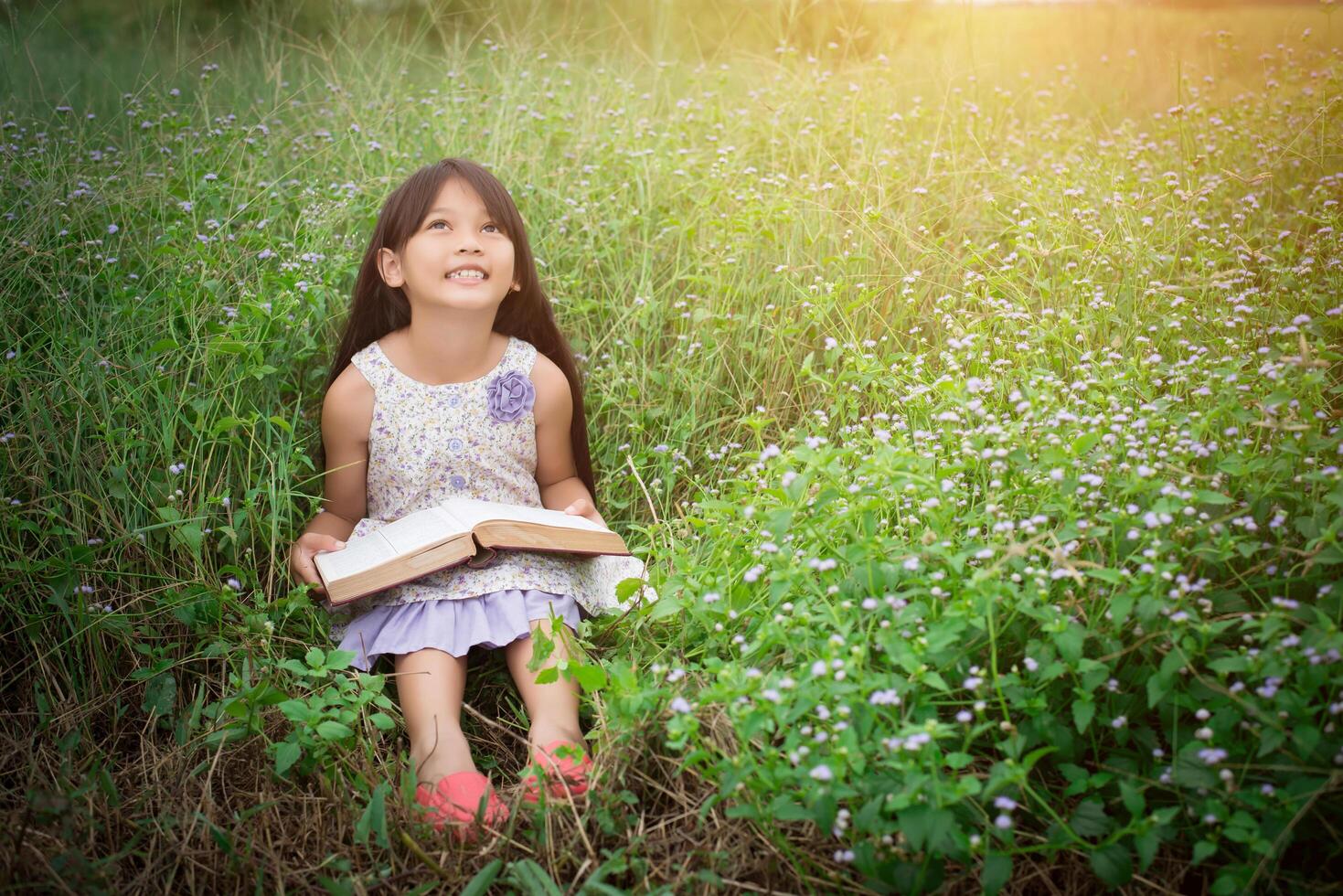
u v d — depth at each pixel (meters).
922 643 2.00
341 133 4.44
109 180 3.72
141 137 4.14
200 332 3.23
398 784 2.42
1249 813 1.93
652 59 5.82
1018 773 1.86
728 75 5.50
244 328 3.12
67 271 3.38
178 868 2.21
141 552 2.81
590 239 4.03
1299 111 4.46
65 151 4.04
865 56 5.85
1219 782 1.92
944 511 2.34
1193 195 3.63
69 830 2.17
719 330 3.67
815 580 2.52
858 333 3.66
